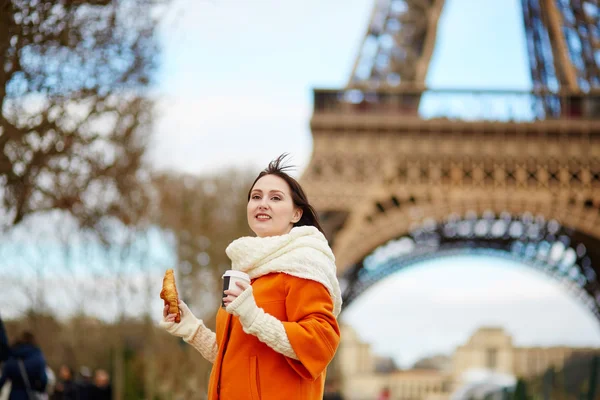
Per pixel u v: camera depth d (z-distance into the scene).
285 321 6.12
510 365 132.50
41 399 16.20
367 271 63.34
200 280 56.66
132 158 24.48
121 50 18.69
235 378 6.14
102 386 28.19
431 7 53.50
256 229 6.60
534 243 63.25
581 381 33.81
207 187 56.62
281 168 6.85
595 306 67.06
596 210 47.00
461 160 46.81
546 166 47.28
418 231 61.03
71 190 22.25
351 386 136.12
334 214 47.06
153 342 47.03
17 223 19.38
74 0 16.14
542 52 64.06
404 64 52.34
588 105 50.06
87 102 19.67
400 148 46.62
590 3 56.66
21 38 15.24
